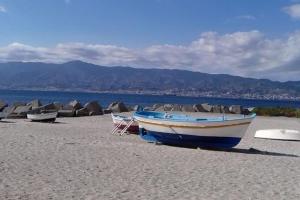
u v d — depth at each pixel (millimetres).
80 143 16703
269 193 9508
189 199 8656
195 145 17156
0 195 8312
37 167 11367
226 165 13070
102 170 11367
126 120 21812
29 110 33688
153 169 11828
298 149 18594
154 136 17875
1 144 15297
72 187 9281
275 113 46812
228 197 9000
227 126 16641
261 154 16203
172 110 49031
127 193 8938
